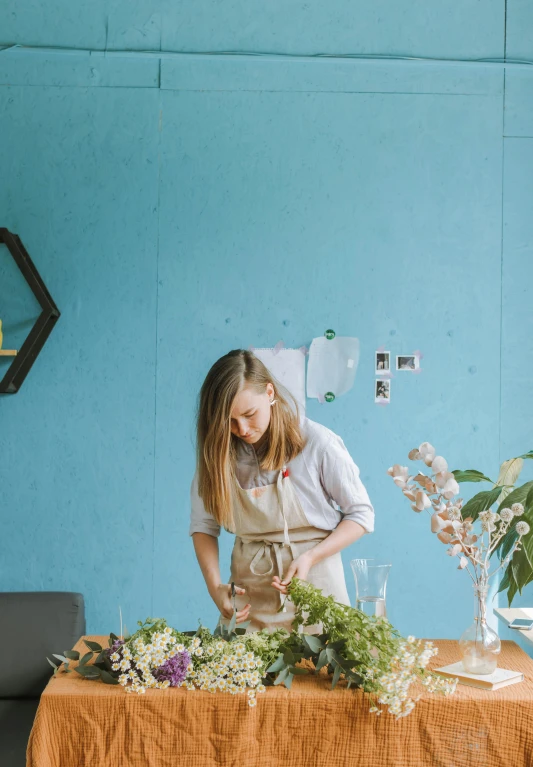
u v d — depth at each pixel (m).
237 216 3.54
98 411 3.51
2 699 2.79
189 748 1.83
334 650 1.89
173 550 3.51
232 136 3.54
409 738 1.83
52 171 3.52
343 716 1.83
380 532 3.53
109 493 3.51
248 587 2.35
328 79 3.56
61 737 1.82
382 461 3.54
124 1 3.54
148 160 3.53
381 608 1.99
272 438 2.30
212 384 2.26
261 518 2.33
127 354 3.52
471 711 1.82
